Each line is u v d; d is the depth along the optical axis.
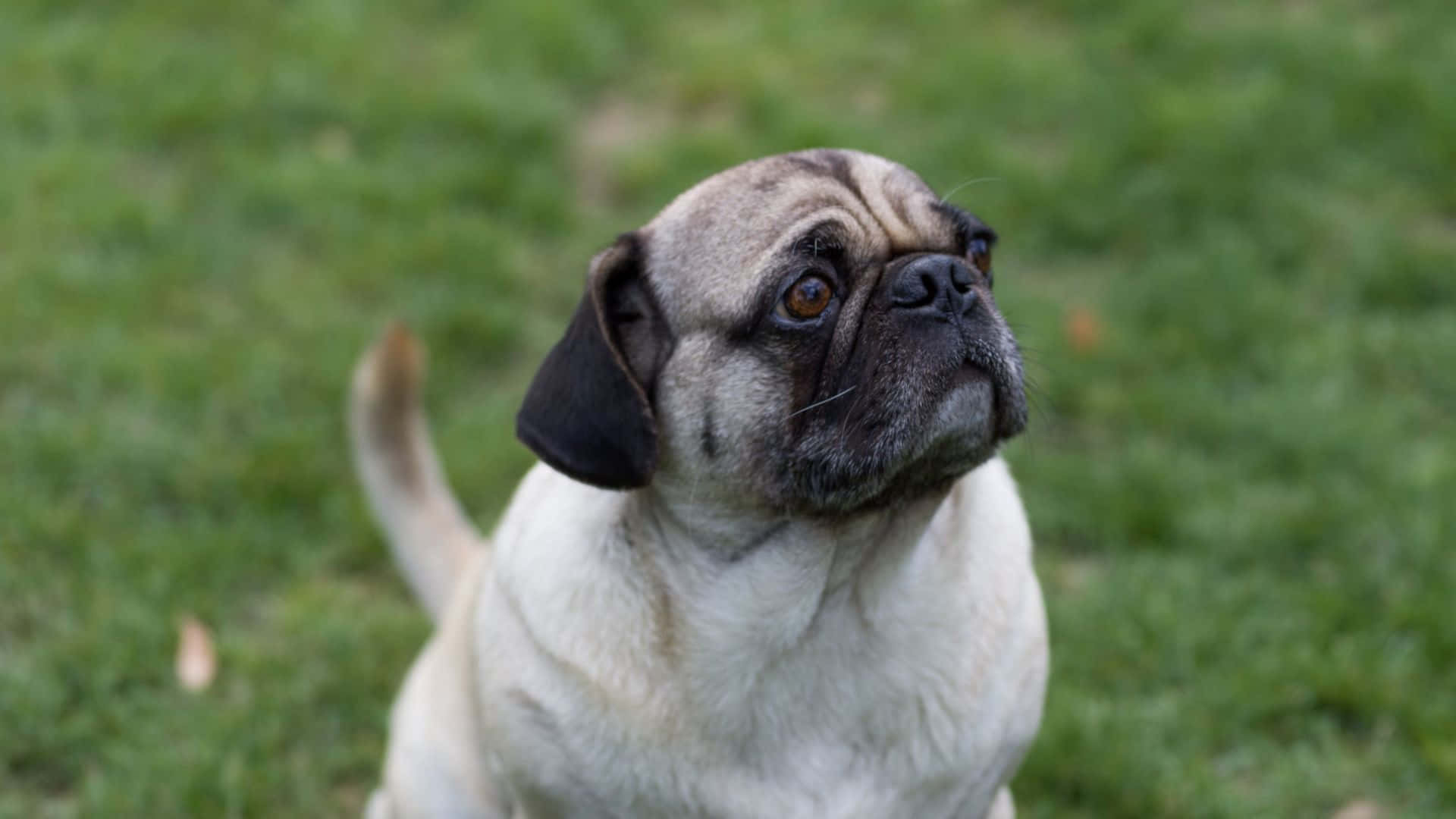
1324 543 5.85
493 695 3.65
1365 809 4.78
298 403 6.62
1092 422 6.62
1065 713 5.07
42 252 7.46
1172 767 4.92
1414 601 5.45
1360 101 8.74
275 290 7.34
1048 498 6.11
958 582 3.58
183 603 5.58
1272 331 7.04
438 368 6.85
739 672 3.51
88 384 6.62
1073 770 4.92
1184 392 6.66
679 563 3.53
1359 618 5.45
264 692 5.23
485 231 7.72
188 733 5.07
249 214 7.89
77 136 8.45
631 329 3.52
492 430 6.50
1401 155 8.36
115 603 5.53
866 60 9.53
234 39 9.52
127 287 7.25
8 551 5.71
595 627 3.53
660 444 3.48
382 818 4.57
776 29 9.79
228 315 7.18
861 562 3.51
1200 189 8.05
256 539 5.88
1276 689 5.18
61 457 6.17
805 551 3.47
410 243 7.60
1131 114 8.74
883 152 8.42
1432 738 4.93
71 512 5.91
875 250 3.39
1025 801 4.89
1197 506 6.04
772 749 3.58
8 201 7.79
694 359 3.40
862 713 3.58
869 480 3.31
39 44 9.24
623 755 3.51
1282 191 8.05
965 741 3.58
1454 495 5.98
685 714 3.52
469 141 8.55
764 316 3.32
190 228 7.78
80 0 9.95
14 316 6.97
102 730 5.10
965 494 3.68
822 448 3.33
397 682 5.37
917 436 3.28
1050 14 10.11
